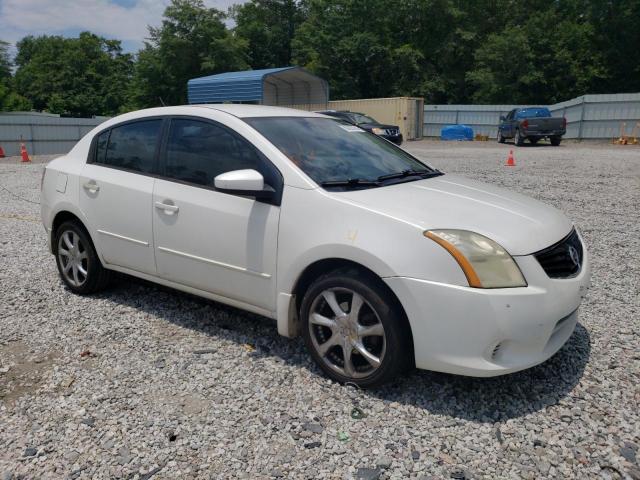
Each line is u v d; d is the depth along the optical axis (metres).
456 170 14.03
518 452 2.69
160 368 3.56
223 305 4.66
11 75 67.25
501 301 2.83
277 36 56.78
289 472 2.56
